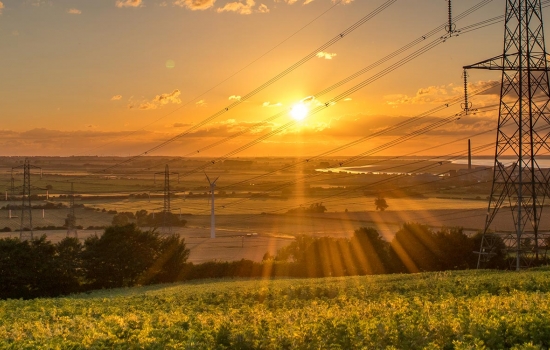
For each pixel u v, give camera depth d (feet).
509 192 221.05
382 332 59.52
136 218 513.45
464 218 461.37
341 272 255.91
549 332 57.52
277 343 61.46
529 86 205.16
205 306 122.93
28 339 77.25
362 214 519.60
